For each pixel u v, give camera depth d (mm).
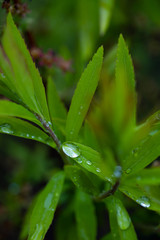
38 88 318
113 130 286
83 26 571
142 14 614
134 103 320
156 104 581
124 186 320
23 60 331
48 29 637
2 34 378
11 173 697
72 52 641
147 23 623
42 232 323
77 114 325
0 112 328
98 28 569
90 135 349
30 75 331
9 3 382
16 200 581
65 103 531
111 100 280
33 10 615
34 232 323
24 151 661
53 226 584
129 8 612
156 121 312
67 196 425
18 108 332
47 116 324
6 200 582
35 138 330
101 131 287
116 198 326
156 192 323
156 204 319
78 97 322
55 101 372
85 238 371
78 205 378
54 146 332
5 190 648
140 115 551
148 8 612
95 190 334
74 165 334
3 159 711
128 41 489
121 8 608
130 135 309
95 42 549
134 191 320
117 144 293
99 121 284
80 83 320
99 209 405
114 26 588
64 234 423
